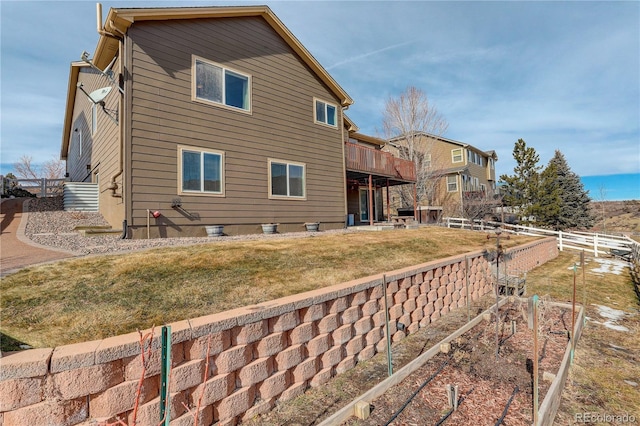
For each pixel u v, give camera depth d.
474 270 6.83
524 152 22.84
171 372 2.27
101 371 2.04
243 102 9.43
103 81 10.22
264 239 7.94
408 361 3.88
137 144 7.29
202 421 2.40
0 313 3.06
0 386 1.78
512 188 23.09
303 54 11.10
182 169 7.99
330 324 3.53
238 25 9.41
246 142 9.39
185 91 8.16
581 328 4.97
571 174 30.08
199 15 8.42
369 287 4.09
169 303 3.48
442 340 4.33
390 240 8.73
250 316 2.78
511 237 13.02
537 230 16.52
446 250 8.23
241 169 9.23
